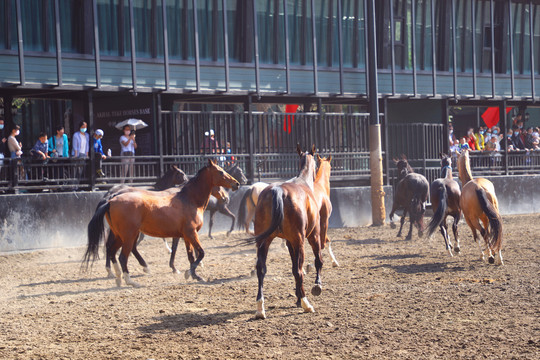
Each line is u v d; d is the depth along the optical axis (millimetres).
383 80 26906
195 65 21938
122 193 12648
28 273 14836
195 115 21797
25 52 19484
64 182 19641
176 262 15992
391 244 18672
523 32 30828
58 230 18828
